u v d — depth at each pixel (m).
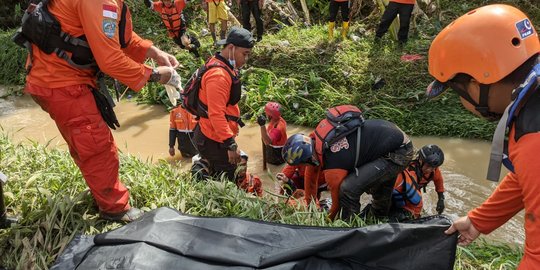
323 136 3.91
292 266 2.78
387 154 3.87
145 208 3.81
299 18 9.32
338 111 3.98
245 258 2.89
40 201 3.75
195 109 4.48
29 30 3.09
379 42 8.02
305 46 7.93
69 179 4.04
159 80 3.35
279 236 3.04
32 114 7.22
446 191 5.18
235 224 3.13
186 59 8.21
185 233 3.09
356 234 2.75
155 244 3.01
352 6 9.16
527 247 1.83
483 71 1.86
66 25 3.07
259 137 6.48
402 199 4.39
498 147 1.78
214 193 4.09
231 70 4.36
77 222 3.57
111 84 7.93
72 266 3.08
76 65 3.19
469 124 6.30
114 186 3.58
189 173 4.52
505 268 3.54
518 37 1.83
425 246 2.60
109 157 3.48
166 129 6.69
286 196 4.24
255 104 7.03
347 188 3.90
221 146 4.57
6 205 3.77
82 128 3.30
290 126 6.79
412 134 6.39
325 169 3.97
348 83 7.24
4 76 8.28
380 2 8.43
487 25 1.86
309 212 3.86
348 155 3.86
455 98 6.83
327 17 9.43
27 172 4.18
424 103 6.78
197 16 9.55
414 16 8.45
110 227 3.58
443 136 6.31
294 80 7.24
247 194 4.25
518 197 2.09
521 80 1.85
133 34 3.61
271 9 9.23
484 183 5.31
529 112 1.72
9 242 3.44
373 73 7.30
